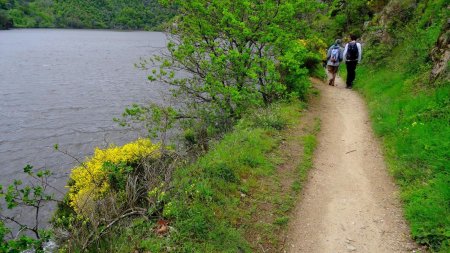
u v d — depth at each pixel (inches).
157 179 263.1
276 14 510.9
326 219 233.1
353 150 334.3
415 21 612.1
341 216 235.1
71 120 1004.6
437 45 426.0
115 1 7805.1
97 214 242.8
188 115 514.9
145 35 5452.8
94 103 1198.3
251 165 289.7
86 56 2748.5
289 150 328.2
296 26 560.1
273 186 266.7
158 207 226.4
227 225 216.8
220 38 527.2
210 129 467.2
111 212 241.6
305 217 235.8
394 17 678.5
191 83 532.1
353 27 987.9
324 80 669.3
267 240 213.0
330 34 1038.4
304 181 279.0
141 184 279.6
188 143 463.5
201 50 498.6
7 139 852.0
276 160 304.2
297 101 470.3
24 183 624.1
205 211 220.1
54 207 511.5
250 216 231.8
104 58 2615.7
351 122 412.5
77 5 7460.6
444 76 365.7
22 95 1338.6
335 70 617.9
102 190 290.0
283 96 484.1
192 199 231.5
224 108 500.7
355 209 241.4
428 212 211.9
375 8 967.6
